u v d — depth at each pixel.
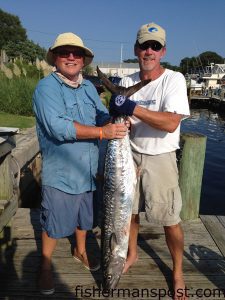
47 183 3.29
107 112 3.55
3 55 24.52
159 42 3.08
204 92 46.44
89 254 3.95
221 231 4.62
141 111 2.91
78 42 3.11
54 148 3.24
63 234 3.37
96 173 3.49
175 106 3.00
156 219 3.31
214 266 3.84
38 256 3.93
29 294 3.32
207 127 26.25
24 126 11.04
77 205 3.39
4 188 3.80
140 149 3.30
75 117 3.25
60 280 3.54
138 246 4.21
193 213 4.97
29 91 14.25
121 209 3.02
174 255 3.38
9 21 78.88
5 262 3.81
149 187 3.29
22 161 7.15
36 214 5.03
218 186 11.38
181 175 4.82
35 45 58.09
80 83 3.33
